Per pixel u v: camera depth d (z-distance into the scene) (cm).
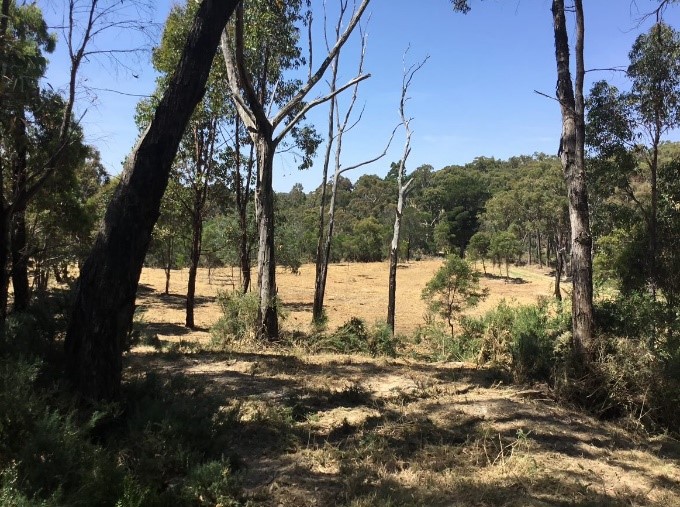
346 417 581
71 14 813
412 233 7181
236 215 2233
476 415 598
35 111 862
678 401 618
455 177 8775
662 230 1362
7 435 330
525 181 6316
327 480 426
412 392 691
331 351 1062
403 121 1828
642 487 446
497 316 1045
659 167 1464
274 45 1523
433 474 438
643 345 663
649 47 1304
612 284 1366
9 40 761
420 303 3170
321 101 1088
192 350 963
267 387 689
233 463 430
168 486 364
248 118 1140
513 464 464
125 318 469
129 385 509
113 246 457
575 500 406
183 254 3834
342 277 4959
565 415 626
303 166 1930
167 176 486
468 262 1512
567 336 759
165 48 1586
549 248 6938
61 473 309
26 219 1266
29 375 385
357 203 10025
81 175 1677
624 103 1373
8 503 257
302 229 5344
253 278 4238
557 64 755
